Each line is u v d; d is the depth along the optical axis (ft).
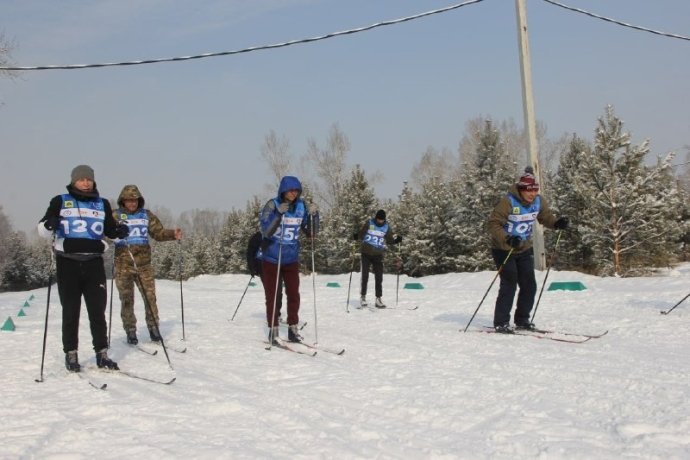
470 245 69.41
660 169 55.42
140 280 19.30
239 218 113.39
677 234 56.70
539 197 19.80
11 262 149.59
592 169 55.52
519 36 41.65
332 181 124.26
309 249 92.02
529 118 41.47
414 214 83.51
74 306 14.69
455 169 136.46
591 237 56.44
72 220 14.55
